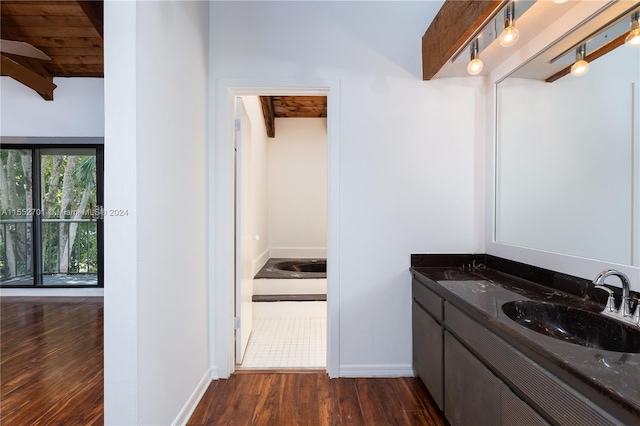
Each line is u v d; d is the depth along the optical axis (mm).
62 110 4227
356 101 2230
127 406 1263
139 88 1283
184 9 1759
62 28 3488
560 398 873
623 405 663
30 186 4289
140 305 1294
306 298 3506
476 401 1361
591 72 1438
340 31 2230
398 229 2246
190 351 1846
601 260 1378
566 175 1574
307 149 5059
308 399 1957
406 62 2232
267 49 2215
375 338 2250
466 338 1447
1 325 3207
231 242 2273
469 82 2240
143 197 1316
